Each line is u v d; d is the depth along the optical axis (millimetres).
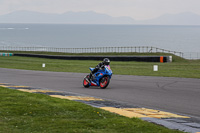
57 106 16672
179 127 12797
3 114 14375
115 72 43250
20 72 45625
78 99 20453
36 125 12367
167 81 30984
